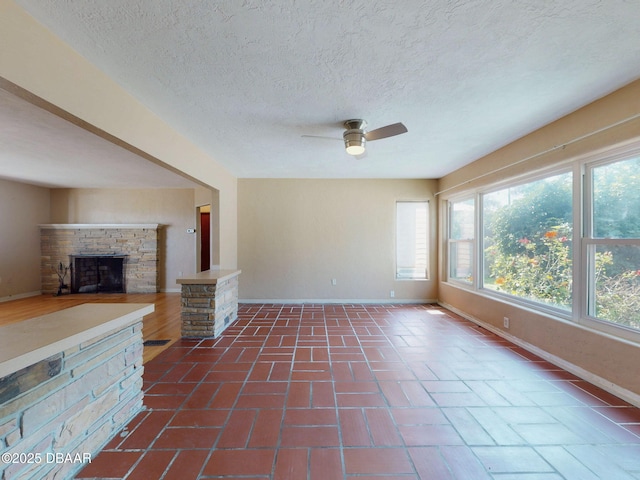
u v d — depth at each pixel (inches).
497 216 142.6
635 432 67.8
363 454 61.0
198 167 133.0
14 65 50.6
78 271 235.1
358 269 204.1
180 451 61.2
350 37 59.4
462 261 178.1
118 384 67.4
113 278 239.3
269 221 202.7
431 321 159.2
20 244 216.8
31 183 218.8
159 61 67.3
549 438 66.0
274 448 62.6
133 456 59.6
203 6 50.8
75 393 54.5
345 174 189.5
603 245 88.9
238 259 202.2
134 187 239.3
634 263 80.6
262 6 50.8
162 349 118.7
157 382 91.4
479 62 68.3
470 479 54.7
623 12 52.2
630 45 61.8
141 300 212.1
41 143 125.6
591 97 85.0
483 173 145.7
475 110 93.8
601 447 63.2
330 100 86.9
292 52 64.4
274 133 113.5
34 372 46.2
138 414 74.2
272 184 202.4
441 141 123.6
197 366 103.0
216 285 133.6
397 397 83.0
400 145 129.2
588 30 57.2
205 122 102.7
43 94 55.8
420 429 69.1
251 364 104.7
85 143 125.4
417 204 206.2
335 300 203.9
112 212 241.3
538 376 95.0
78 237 233.5
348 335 135.9
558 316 104.6
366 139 98.5
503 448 62.9
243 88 79.8
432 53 64.9
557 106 91.0
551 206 109.7
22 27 51.8
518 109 93.2
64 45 60.6
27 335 50.5
